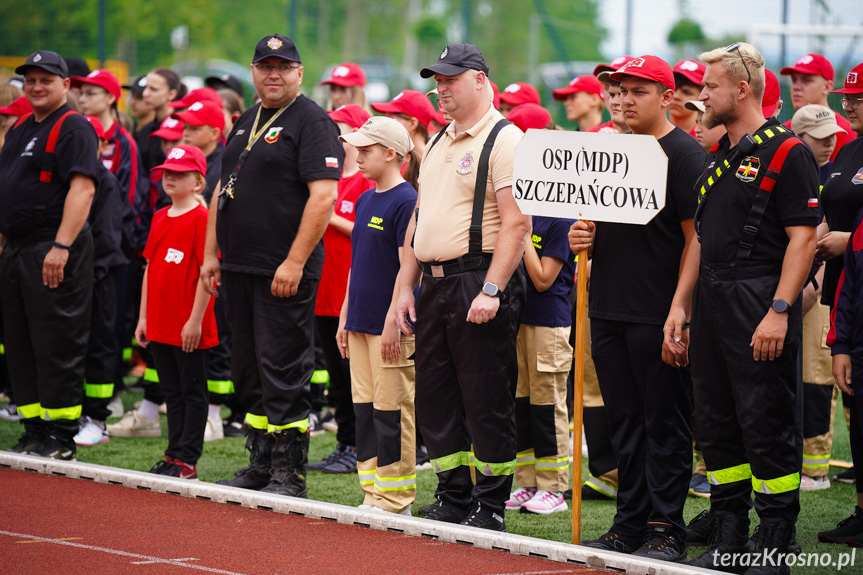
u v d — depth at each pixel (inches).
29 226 454.6
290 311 414.3
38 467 445.7
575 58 1268.5
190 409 450.6
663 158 319.0
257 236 411.2
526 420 430.0
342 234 497.0
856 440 377.7
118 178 603.5
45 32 1183.6
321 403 572.7
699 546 375.6
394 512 389.4
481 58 357.7
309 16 1550.2
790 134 317.1
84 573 309.3
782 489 323.0
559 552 333.1
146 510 386.3
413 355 389.1
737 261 319.9
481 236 352.5
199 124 563.2
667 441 350.6
